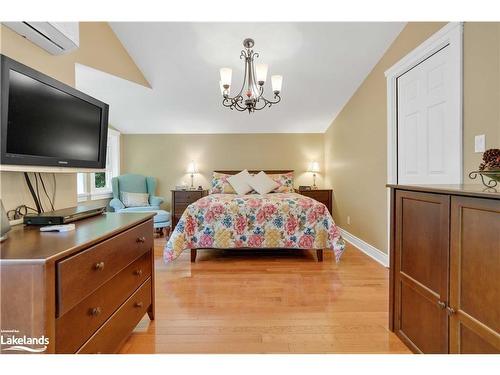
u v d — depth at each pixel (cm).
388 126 299
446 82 219
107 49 282
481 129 183
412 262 155
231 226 334
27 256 93
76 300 105
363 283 260
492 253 104
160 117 469
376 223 334
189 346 165
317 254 333
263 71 255
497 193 104
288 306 215
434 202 135
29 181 162
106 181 491
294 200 353
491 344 104
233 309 211
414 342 154
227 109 445
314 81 371
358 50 310
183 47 311
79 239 116
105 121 205
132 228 158
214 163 535
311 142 539
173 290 246
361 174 376
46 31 152
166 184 532
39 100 147
